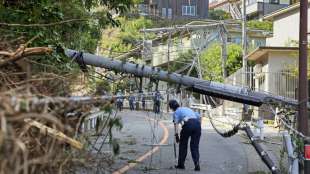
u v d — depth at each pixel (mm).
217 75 37562
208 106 25891
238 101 11953
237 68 42375
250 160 13461
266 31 43125
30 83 4441
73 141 3857
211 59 41719
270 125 22188
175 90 12336
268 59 31031
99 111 4859
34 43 8172
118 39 34594
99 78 8727
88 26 11289
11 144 2760
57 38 8930
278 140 16938
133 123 23734
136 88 11172
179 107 12336
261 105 11758
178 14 65625
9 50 5535
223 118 28875
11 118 2885
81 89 5695
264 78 31672
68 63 9203
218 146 16594
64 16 9789
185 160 13250
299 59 8773
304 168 8375
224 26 34969
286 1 55625
